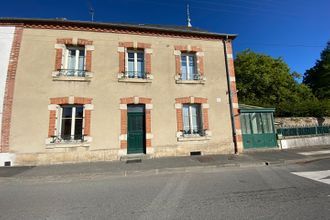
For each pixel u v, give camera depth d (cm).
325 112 1503
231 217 358
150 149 968
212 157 948
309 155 967
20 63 917
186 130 1052
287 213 367
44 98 907
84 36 995
